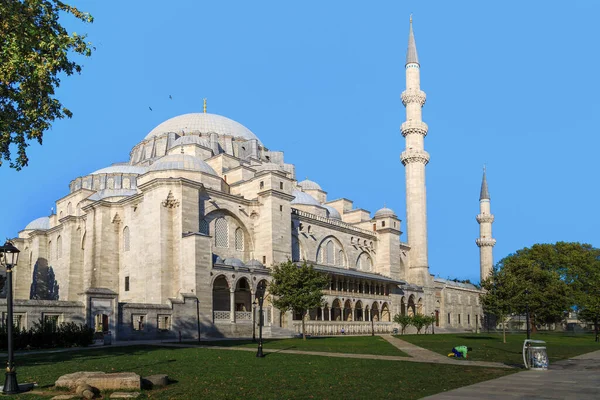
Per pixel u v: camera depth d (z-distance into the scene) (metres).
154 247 60.78
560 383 21.73
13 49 24.64
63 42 26.17
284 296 56.00
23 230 98.19
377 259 97.38
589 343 56.88
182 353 34.31
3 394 18.08
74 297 76.31
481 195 127.75
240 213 70.19
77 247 78.31
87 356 32.66
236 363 28.44
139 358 30.86
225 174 79.25
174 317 54.69
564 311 95.94
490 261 125.31
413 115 103.75
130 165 93.31
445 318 110.88
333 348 41.12
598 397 18.11
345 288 82.31
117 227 71.19
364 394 18.72
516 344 50.69
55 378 22.02
